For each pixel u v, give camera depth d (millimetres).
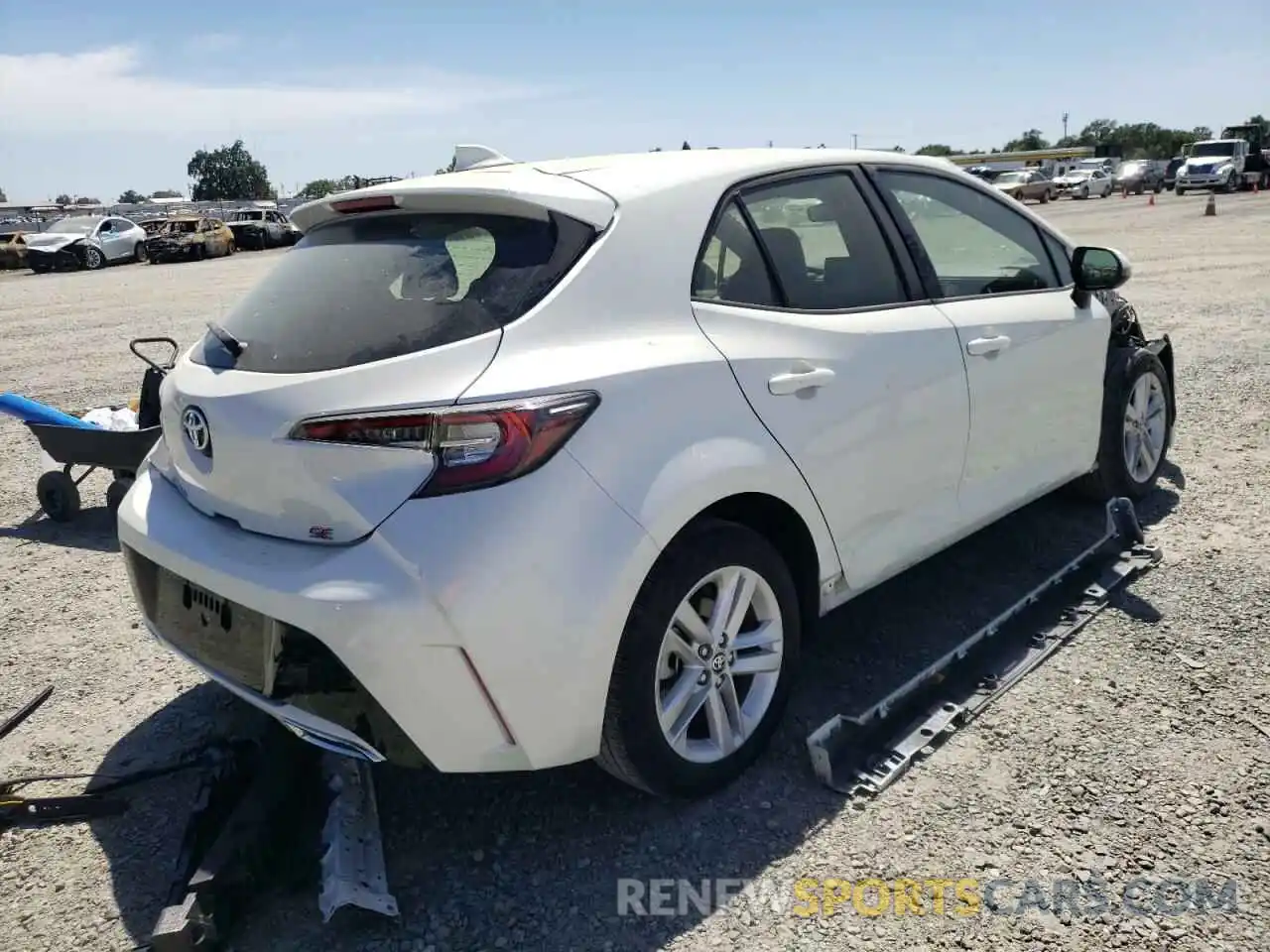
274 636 2373
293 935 2439
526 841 2740
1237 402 6551
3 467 6723
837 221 3295
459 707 2328
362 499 2287
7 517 5699
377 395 2297
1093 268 4152
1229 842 2588
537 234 2600
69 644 4047
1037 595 3777
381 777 3045
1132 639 3594
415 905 2521
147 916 2543
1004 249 3994
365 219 2908
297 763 2812
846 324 3125
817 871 2568
